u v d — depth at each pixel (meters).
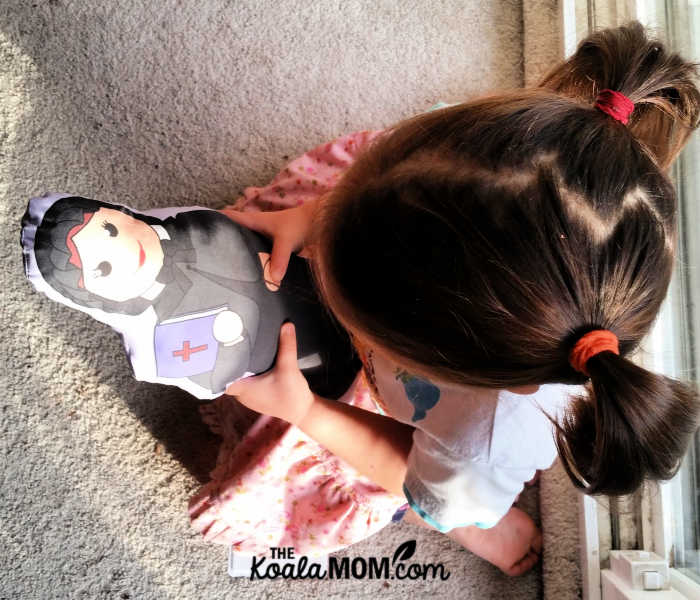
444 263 0.50
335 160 0.96
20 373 0.94
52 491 0.93
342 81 1.06
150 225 0.62
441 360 0.54
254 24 1.06
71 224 0.59
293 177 0.95
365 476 0.81
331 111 1.05
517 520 0.92
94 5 1.03
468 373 0.53
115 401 0.96
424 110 1.06
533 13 1.06
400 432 0.77
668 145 0.59
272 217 0.76
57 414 0.94
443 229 0.50
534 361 0.50
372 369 0.75
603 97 0.53
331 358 0.79
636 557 0.85
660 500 0.85
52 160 0.99
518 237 0.48
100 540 0.93
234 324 0.67
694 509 0.80
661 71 0.54
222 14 1.05
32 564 0.91
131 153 1.01
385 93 1.06
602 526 0.89
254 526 0.90
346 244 0.56
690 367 0.82
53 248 0.58
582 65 0.58
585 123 0.51
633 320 0.51
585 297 0.47
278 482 0.88
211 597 0.93
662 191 0.52
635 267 0.49
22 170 0.98
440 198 0.51
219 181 1.02
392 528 0.96
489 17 1.08
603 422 0.45
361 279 0.55
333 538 0.88
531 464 0.66
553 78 0.64
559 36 1.04
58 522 0.92
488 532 0.90
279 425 0.87
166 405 0.96
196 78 1.04
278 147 1.04
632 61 0.53
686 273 0.82
